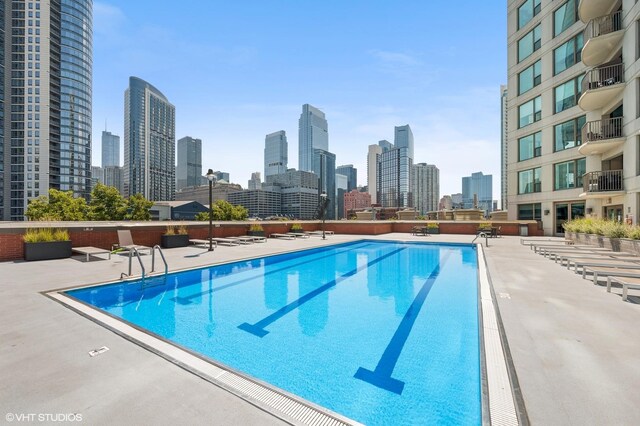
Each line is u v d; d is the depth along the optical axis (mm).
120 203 54281
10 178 112562
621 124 15555
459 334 5004
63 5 120688
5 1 112125
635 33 13984
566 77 21281
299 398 2725
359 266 11398
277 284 8492
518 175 26156
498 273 8273
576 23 20359
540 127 23609
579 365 3191
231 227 19016
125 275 7785
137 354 3463
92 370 3094
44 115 114188
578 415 2395
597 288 6605
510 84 26766
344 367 3910
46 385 2814
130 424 2312
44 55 114562
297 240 19281
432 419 2904
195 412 2467
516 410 2479
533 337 3932
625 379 2916
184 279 8547
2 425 2287
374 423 2855
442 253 14859
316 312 6137
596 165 19062
